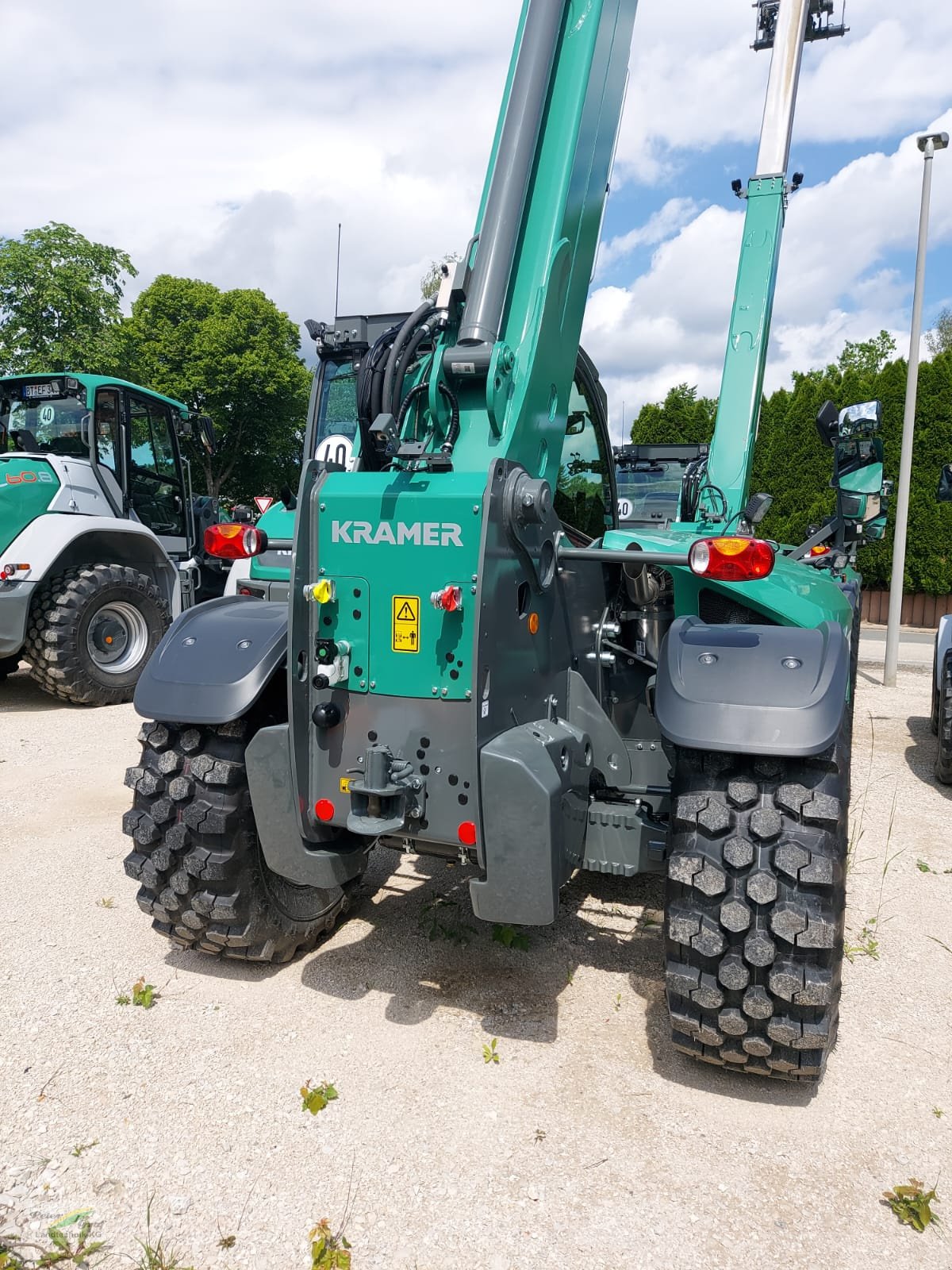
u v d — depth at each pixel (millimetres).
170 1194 1963
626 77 2990
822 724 2111
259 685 2504
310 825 2520
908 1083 2385
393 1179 2012
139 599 7426
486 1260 1796
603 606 3131
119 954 3021
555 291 2604
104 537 7625
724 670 2268
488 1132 2170
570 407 3129
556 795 2230
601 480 3713
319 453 6688
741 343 5414
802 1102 2307
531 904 2254
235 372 27922
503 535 2266
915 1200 1938
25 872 3703
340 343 6586
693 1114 2250
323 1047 2510
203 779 2592
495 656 2268
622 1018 2680
